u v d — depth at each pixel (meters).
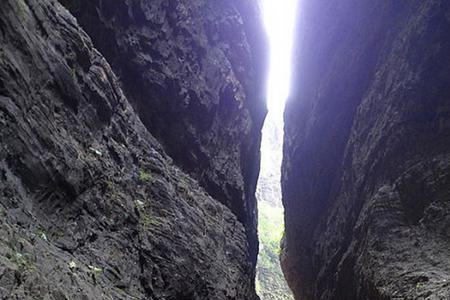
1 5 7.86
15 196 7.51
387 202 17.23
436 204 15.40
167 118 16.41
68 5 11.80
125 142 12.21
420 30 17.44
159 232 12.02
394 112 18.03
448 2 16.50
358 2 24.61
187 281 12.23
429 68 16.89
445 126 16.05
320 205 27.75
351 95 24.52
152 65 15.52
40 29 9.23
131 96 14.54
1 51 7.80
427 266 14.38
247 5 25.78
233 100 22.16
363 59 23.33
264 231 76.00
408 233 16.06
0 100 7.61
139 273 10.69
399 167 17.34
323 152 27.66
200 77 18.97
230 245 17.66
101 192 10.32
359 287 18.52
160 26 16.11
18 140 7.82
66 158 9.09
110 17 13.51
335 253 23.17
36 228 7.79
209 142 19.70
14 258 6.30
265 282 63.25
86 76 10.65
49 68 9.12
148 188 12.68
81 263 8.59
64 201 8.93
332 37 27.91
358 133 21.92
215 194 20.08
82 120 10.25
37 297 6.23
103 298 8.21
